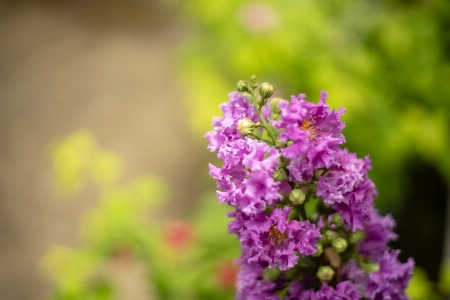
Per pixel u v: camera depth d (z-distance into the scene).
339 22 1.03
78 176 1.02
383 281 0.45
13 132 1.96
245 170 0.41
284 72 1.00
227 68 1.11
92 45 2.43
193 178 1.73
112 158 1.03
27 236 1.59
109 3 2.67
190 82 1.17
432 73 0.96
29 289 1.44
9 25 2.55
